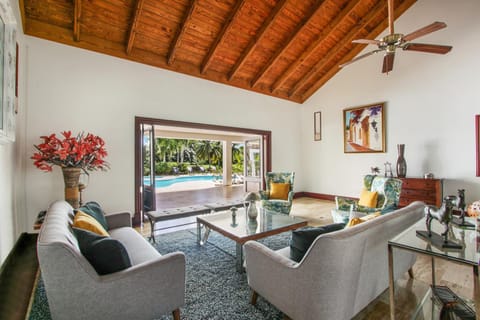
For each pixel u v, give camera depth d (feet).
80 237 4.94
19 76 10.20
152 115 15.10
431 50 10.16
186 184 39.42
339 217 11.61
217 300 6.46
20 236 10.56
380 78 18.01
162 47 14.96
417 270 8.19
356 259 4.59
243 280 7.54
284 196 15.49
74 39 12.48
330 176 21.63
